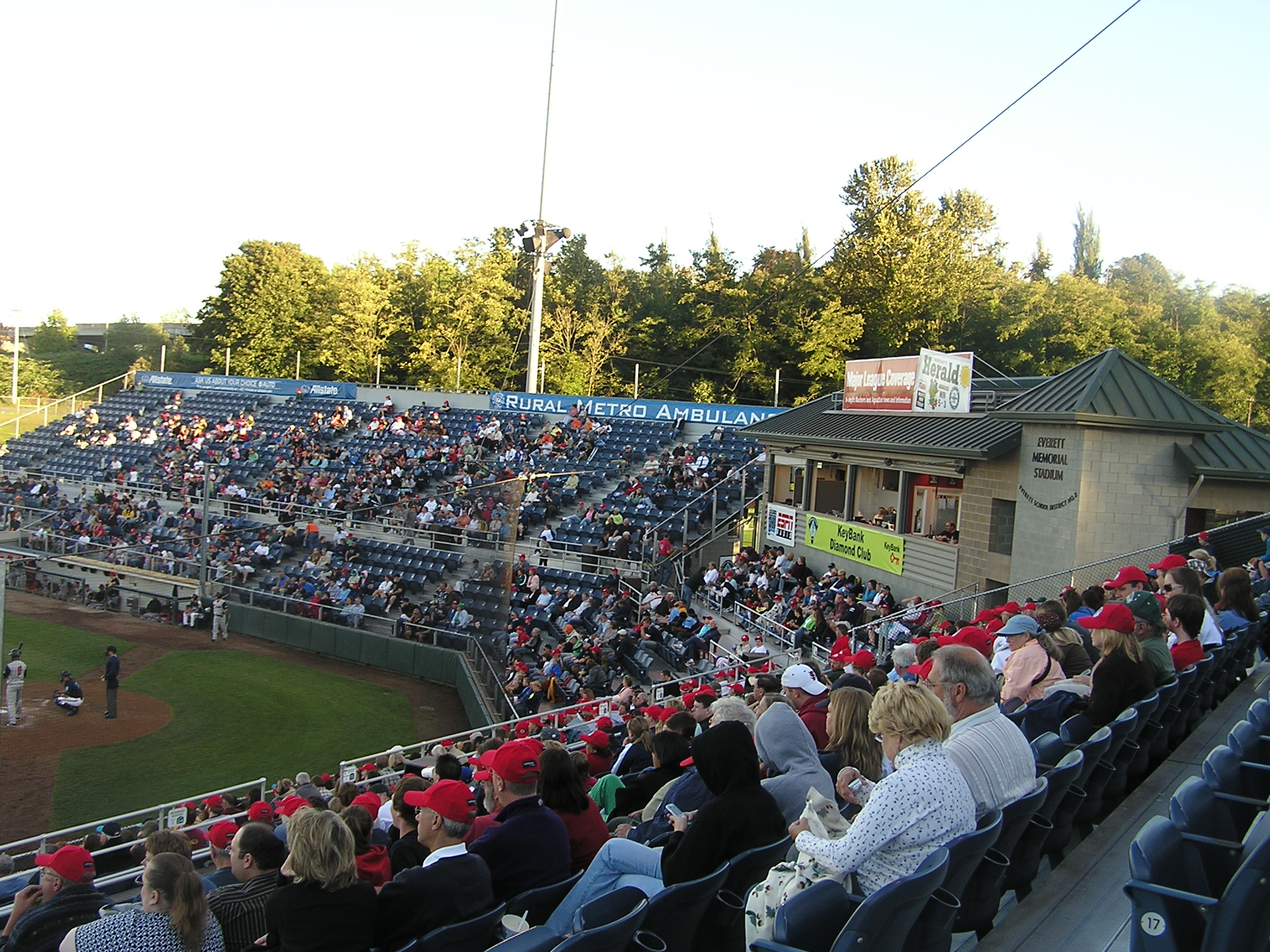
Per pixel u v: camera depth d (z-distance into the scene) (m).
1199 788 4.13
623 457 35.06
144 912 4.94
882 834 3.86
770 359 57.91
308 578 31.08
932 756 4.00
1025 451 19.11
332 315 67.12
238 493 37.12
